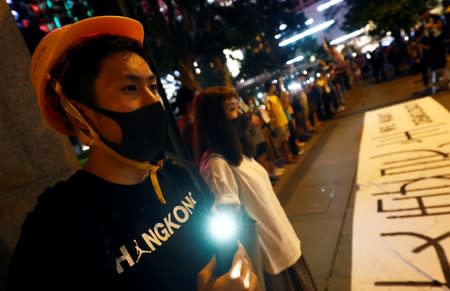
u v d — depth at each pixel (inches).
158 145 29.9
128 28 31.1
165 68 219.9
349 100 511.5
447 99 279.7
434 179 142.1
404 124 251.9
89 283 25.8
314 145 292.2
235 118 69.0
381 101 395.9
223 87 68.9
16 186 50.3
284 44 770.8
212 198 41.8
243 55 415.2
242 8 319.0
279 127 251.9
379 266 98.0
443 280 84.4
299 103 328.5
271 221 63.5
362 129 288.7
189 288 30.5
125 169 30.1
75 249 25.7
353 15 699.4
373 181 164.1
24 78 54.9
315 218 145.2
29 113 54.3
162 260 29.6
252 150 73.5
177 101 167.5
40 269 24.5
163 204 32.1
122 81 28.0
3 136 50.3
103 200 28.7
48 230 25.5
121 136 28.2
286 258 63.1
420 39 323.3
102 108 27.7
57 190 28.0
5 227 46.5
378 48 610.2
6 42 53.9
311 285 65.5
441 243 98.1
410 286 86.4
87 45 28.5
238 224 48.9
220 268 30.1
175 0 255.4
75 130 29.9
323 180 191.3
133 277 27.6
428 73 374.0
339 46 848.9
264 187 66.6
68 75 27.9
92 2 65.9
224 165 62.1
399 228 114.5
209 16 280.7
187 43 255.1
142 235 29.3
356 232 122.1
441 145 179.8
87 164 30.8
